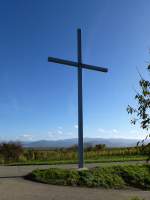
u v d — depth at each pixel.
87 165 23.78
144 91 6.89
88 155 37.03
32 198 14.12
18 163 27.95
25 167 23.88
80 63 20.28
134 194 15.96
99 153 37.84
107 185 17.30
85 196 14.93
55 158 34.28
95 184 17.22
